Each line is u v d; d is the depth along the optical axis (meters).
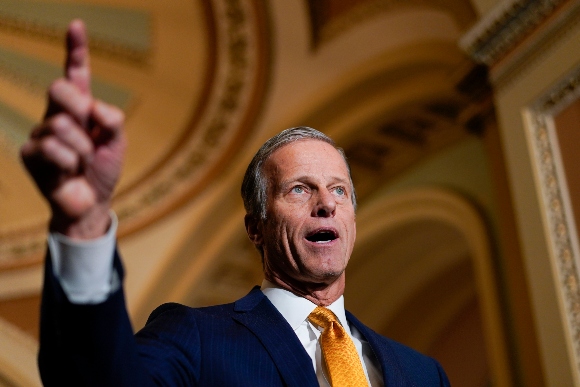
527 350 4.34
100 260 1.08
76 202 1.04
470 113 5.20
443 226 7.04
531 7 4.47
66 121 1.00
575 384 3.83
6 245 7.89
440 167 6.58
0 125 7.77
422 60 5.93
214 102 7.28
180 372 1.29
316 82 6.79
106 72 7.43
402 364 1.64
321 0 6.45
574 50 4.21
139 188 7.73
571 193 4.14
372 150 6.95
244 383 1.32
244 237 7.56
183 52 7.20
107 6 7.16
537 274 4.19
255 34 6.86
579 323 3.92
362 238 7.17
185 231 7.69
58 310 1.07
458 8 5.22
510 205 4.71
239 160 7.47
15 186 7.89
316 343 1.50
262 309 1.52
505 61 4.73
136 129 7.64
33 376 7.59
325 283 1.61
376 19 6.09
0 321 7.75
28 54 7.45
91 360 1.07
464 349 8.45
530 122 4.45
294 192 1.66
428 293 8.12
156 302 7.77
